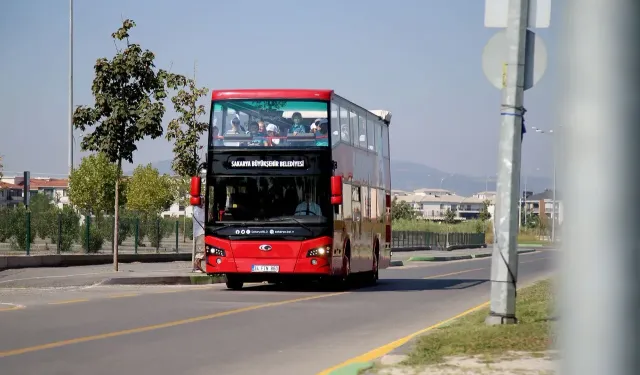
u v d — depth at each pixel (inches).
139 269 1321.4
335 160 966.4
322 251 940.0
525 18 503.8
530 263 2118.6
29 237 1350.9
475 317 600.4
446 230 4633.4
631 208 110.1
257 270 944.3
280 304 799.7
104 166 2783.0
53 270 1232.2
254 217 948.6
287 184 950.4
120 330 565.0
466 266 1962.4
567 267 113.1
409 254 2773.1
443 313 730.2
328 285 1136.8
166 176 3961.6
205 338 530.6
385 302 845.2
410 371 358.0
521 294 826.2
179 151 1366.9
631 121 110.1
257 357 446.9
